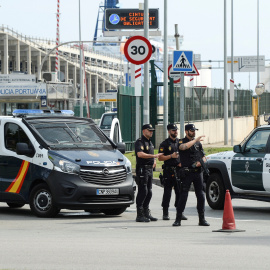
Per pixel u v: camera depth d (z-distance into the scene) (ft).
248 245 105.50
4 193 152.97
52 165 145.89
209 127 470.39
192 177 133.80
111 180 146.41
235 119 535.60
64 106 516.73
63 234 120.47
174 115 387.96
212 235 119.55
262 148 159.22
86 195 143.74
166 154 142.41
